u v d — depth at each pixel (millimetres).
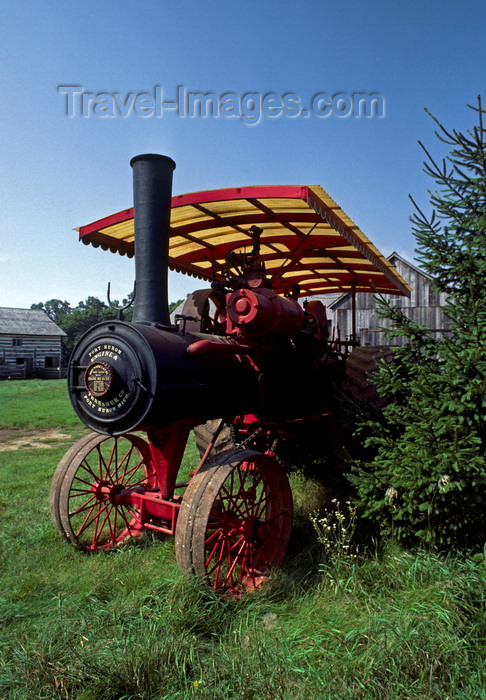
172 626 2607
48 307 99312
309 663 2359
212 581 3215
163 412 3143
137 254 3545
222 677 2273
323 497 4848
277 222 4492
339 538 3758
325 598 2951
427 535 3223
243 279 4414
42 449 8133
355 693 2127
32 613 2877
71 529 3861
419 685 2166
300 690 2172
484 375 3086
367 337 15523
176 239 5105
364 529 3973
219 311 4809
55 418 11836
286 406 4703
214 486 3082
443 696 2109
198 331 4168
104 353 3230
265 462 3461
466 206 3486
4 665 2346
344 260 6082
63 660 2350
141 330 3205
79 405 3395
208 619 2750
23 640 2568
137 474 6051
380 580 3082
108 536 4141
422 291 15031
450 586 2793
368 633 2490
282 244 5379
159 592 2980
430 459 3182
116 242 5008
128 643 2436
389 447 3682
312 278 6977
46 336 36719
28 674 2260
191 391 3303
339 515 3541
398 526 3588
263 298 3807
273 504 3611
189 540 2980
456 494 3279
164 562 3508
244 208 4168
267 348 4266
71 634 2568
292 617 2809
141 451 4648
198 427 5125
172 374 3176
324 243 5141
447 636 2418
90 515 4234
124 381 3121
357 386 5395
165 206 3561
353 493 4887
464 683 2203
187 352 3404
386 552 3449
